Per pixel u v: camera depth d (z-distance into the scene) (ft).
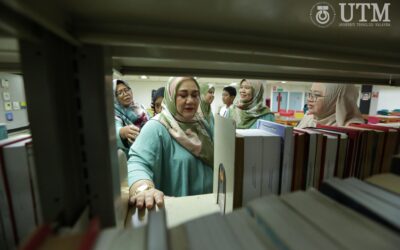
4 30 0.72
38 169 1.01
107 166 1.23
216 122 2.52
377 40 1.48
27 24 0.79
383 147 2.45
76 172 1.16
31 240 0.68
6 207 1.34
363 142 2.33
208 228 0.94
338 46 1.58
